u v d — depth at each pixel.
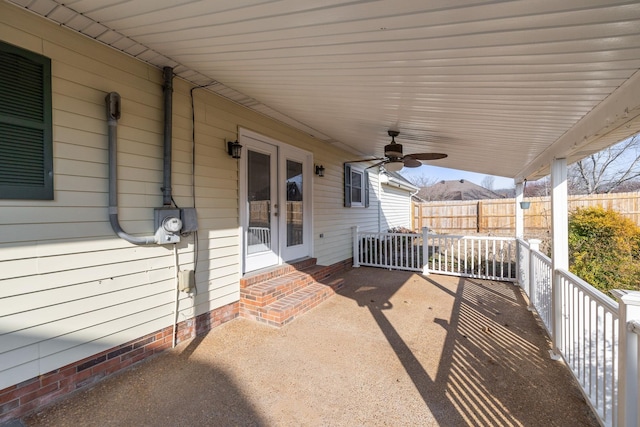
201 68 2.99
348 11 1.67
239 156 3.98
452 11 1.54
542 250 8.13
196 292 3.49
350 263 7.54
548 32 1.63
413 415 2.19
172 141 3.23
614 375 1.91
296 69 2.65
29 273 2.21
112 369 2.69
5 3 2.09
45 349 2.29
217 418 2.15
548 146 3.94
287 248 5.29
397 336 3.51
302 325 3.81
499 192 28.34
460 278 6.36
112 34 2.42
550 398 2.39
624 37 1.60
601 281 5.34
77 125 2.46
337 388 2.51
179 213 3.20
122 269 2.77
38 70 2.23
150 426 2.07
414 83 2.59
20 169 2.15
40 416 2.16
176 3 1.83
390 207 11.66
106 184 2.65
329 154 6.52
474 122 3.46
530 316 4.18
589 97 2.36
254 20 1.91
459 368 2.83
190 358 2.99
